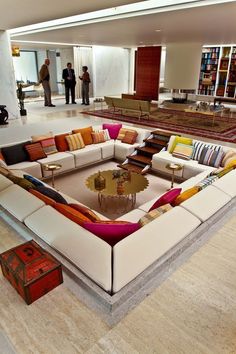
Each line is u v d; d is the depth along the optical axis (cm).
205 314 173
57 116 929
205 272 206
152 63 1173
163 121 859
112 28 703
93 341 156
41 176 480
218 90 1256
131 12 538
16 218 250
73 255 194
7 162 459
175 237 215
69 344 155
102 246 194
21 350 153
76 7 476
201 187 291
